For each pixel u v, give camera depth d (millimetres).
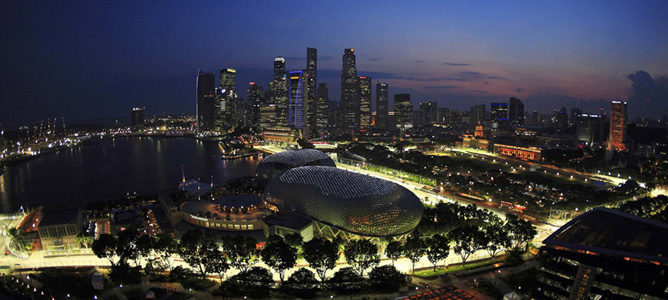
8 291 187625
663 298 137750
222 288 189750
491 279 198875
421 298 178625
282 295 186500
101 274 199375
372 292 188750
